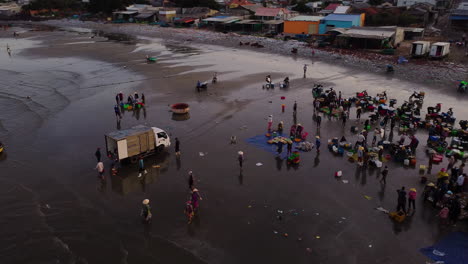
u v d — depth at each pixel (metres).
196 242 18.64
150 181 25.17
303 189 23.70
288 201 22.34
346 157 28.36
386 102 42.50
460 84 46.53
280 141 29.67
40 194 23.61
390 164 27.09
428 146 30.14
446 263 16.64
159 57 73.75
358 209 21.34
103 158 28.62
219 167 27.05
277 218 20.59
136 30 119.19
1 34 114.38
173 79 54.84
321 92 44.53
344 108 39.44
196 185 24.45
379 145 29.91
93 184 24.80
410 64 60.66
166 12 131.62
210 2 142.88
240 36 96.88
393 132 33.75
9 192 23.88
